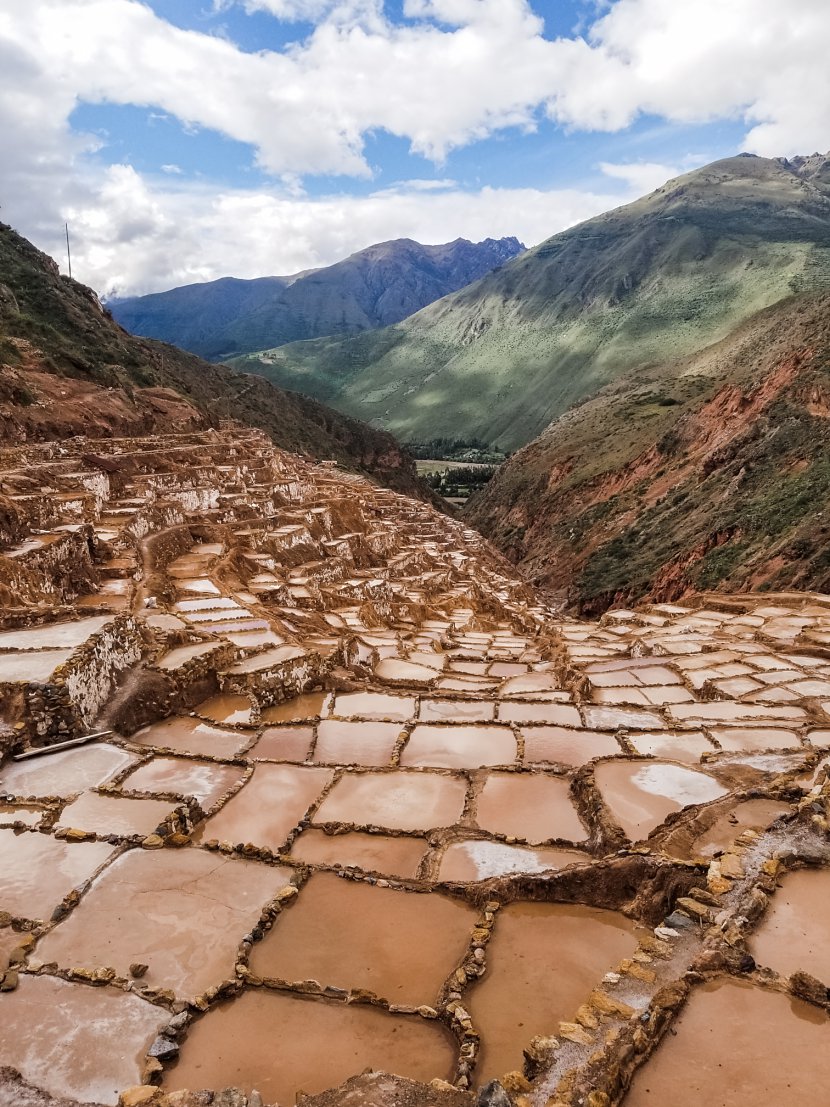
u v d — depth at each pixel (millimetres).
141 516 37938
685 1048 7797
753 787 14945
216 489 48750
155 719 19250
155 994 9125
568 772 16438
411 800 15117
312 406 158375
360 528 59438
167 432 72062
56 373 66500
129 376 79500
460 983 9516
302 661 23109
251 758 16594
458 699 22641
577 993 9531
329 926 10781
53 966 9609
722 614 41969
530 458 146625
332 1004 9172
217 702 21000
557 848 13156
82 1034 8602
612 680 27281
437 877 12109
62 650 18359
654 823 13945
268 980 9477
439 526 88750
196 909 11008
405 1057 8414
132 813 13727
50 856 12266
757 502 63812
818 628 34625
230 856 12383
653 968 9016
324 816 14305
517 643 38469
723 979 8750
